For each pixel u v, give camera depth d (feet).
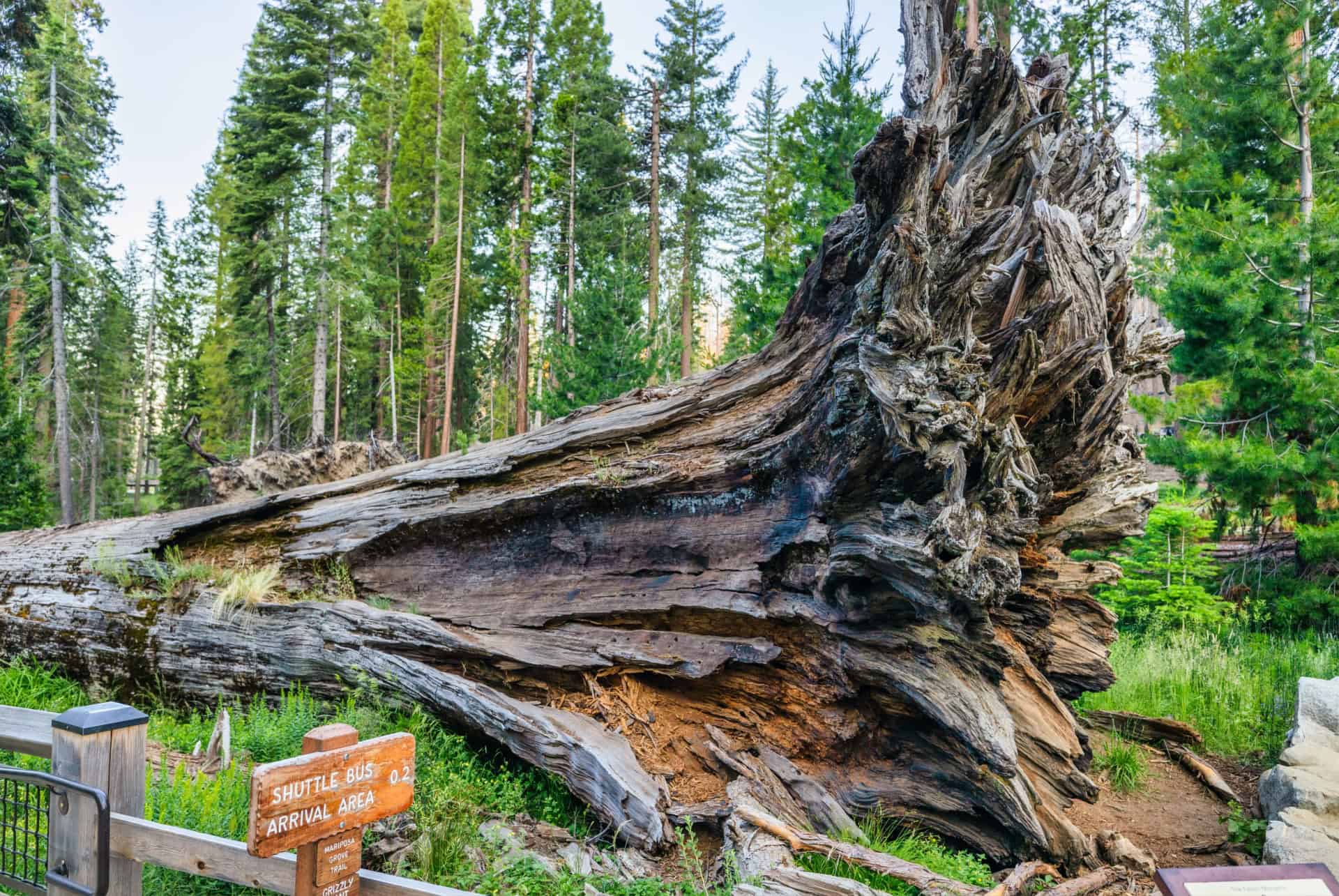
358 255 115.85
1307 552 40.52
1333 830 19.74
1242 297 42.52
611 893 16.89
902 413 17.83
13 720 13.28
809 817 20.71
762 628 23.35
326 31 112.57
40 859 14.33
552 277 133.28
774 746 22.97
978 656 20.45
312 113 110.42
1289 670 33.86
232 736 24.35
